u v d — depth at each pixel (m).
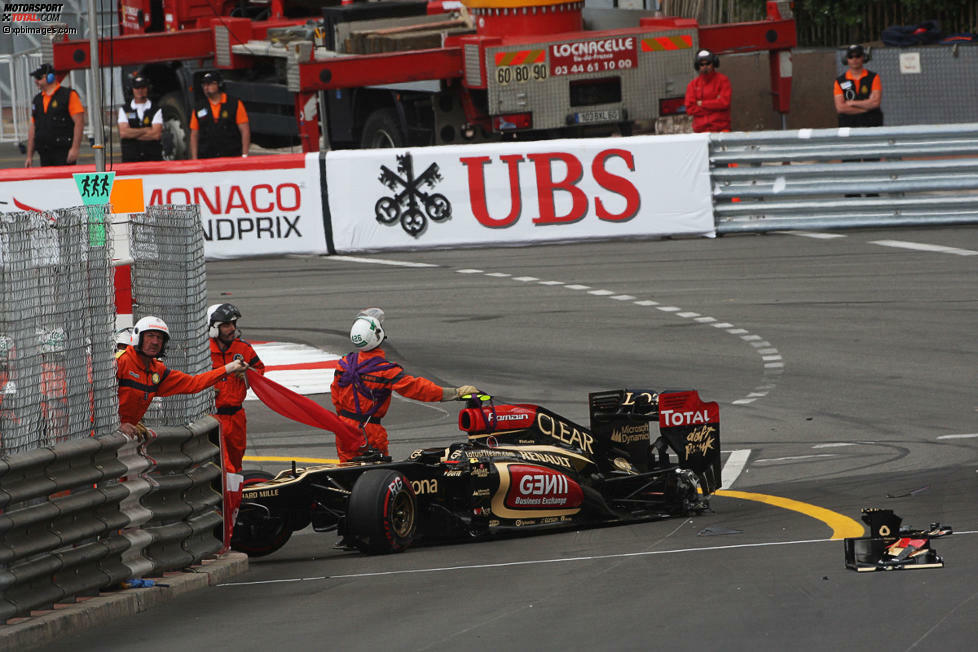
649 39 82.50
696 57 80.94
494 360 54.38
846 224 76.06
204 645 23.78
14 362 25.48
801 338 55.72
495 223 75.81
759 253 71.69
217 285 69.62
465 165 75.69
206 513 31.38
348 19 89.00
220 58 95.56
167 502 29.75
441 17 92.12
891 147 75.50
